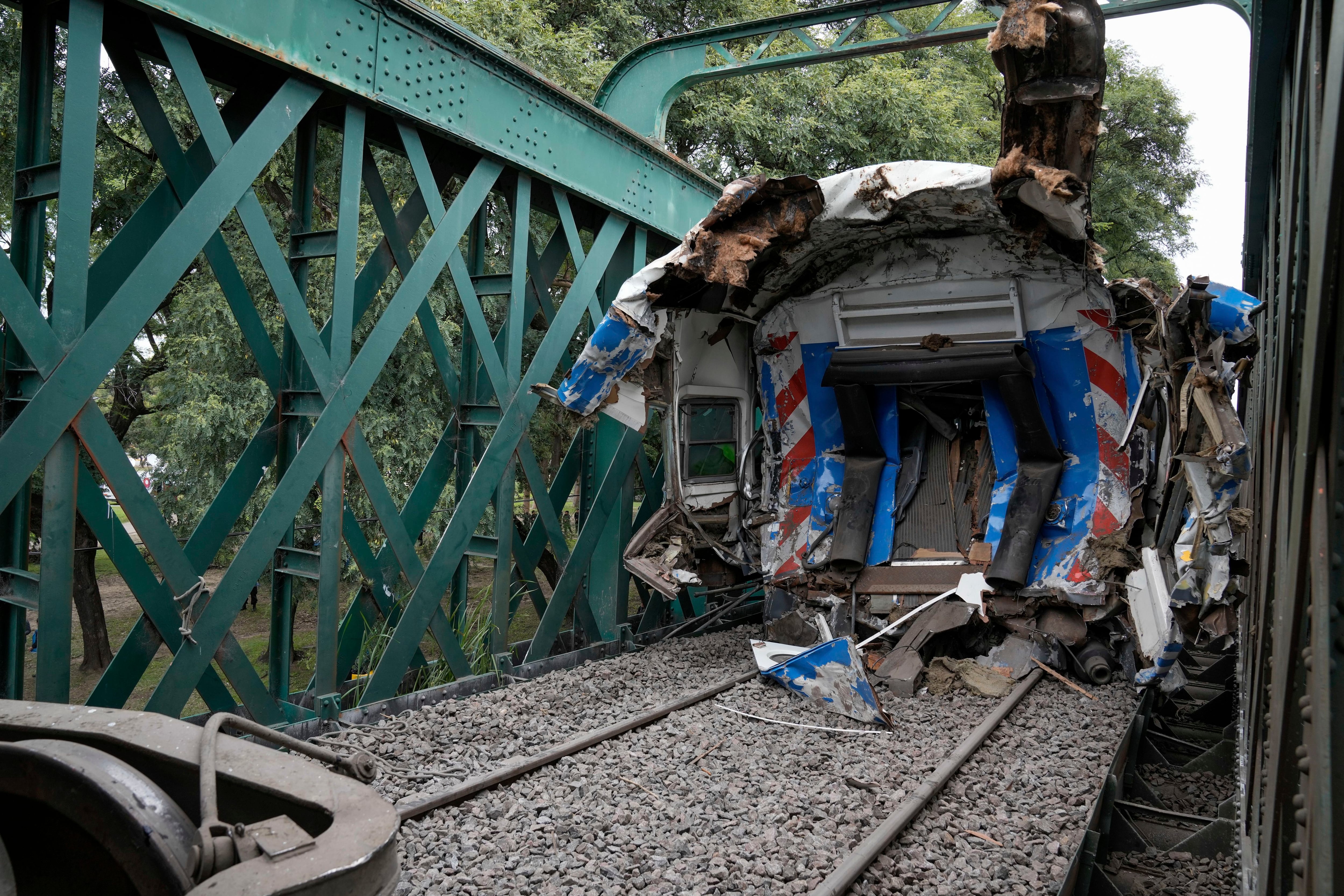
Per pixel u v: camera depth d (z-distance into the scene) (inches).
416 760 205.2
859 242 321.4
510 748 215.3
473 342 298.2
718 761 212.8
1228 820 177.2
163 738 97.4
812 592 337.1
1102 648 298.4
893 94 636.7
